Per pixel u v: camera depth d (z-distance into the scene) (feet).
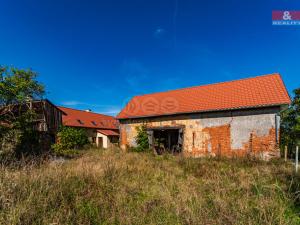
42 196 13.12
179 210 12.49
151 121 54.34
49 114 50.49
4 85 34.37
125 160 31.58
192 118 47.52
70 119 86.58
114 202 14.12
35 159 22.89
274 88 42.68
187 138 47.57
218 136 43.60
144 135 53.93
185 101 53.57
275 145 37.42
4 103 35.45
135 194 16.25
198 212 12.40
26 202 11.89
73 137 54.65
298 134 62.08
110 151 48.85
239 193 15.83
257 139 39.29
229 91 49.62
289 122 65.16
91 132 90.02
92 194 15.21
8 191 12.67
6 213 10.92
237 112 41.93
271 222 10.88
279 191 15.64
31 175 15.53
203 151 45.01
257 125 39.60
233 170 24.89
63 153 44.98
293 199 13.93
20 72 38.29
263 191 15.70
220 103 45.52
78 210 12.72
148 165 28.04
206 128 45.29
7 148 29.89
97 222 11.66
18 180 14.33
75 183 16.63
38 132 39.91
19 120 33.35
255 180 19.30
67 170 19.52
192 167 27.27
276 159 35.40
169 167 27.22
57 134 52.90
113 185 17.47
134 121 57.62
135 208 13.46
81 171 19.33
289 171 22.07
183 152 45.09
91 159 31.45
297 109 62.23
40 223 10.80
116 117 59.82
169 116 51.16
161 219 11.98
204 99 50.60
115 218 12.00
